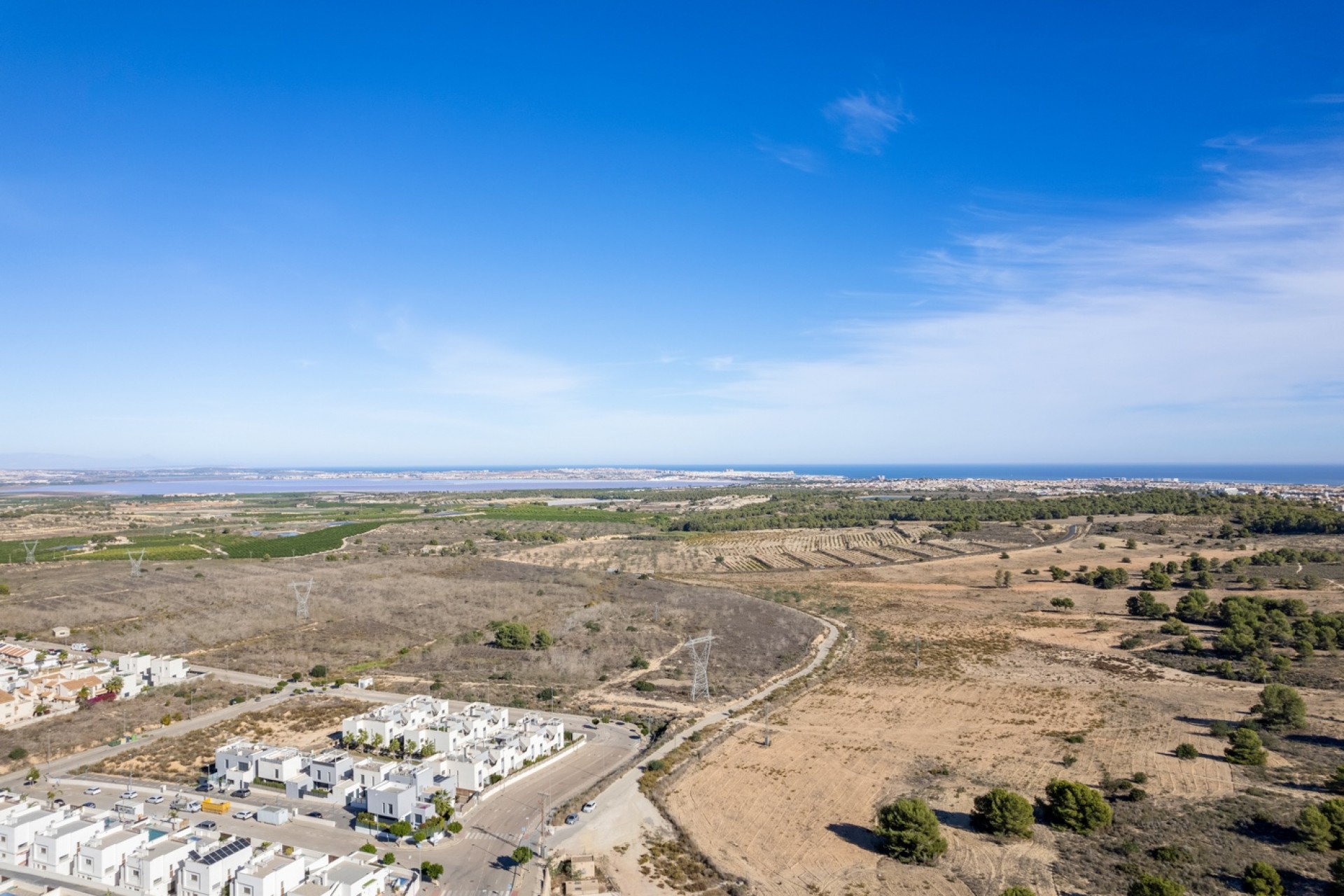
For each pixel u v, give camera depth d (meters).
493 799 96.38
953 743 113.88
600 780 101.38
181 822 85.44
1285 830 83.19
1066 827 86.75
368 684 144.12
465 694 140.12
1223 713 123.38
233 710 129.25
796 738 117.00
